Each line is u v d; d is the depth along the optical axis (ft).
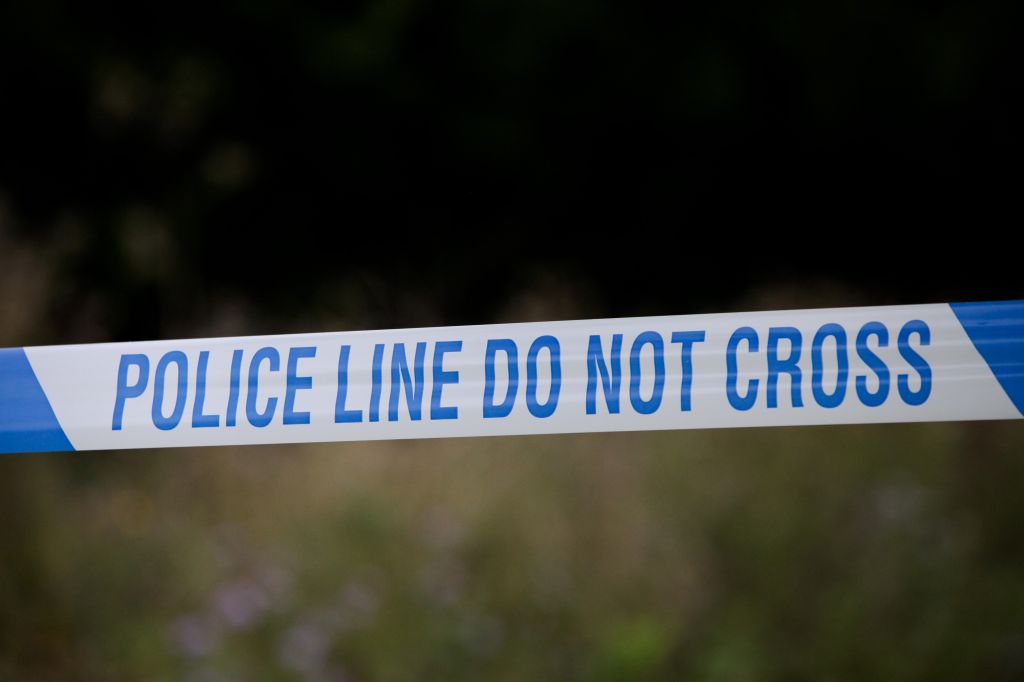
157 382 15.87
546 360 15.42
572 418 15.37
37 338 34.22
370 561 28.30
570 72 79.25
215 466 33.60
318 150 76.95
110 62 64.95
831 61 81.25
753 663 24.71
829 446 31.14
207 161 67.82
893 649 24.59
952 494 29.55
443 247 80.28
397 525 29.45
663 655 24.71
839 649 24.62
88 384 15.96
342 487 31.76
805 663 24.71
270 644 25.49
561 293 44.01
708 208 85.30
